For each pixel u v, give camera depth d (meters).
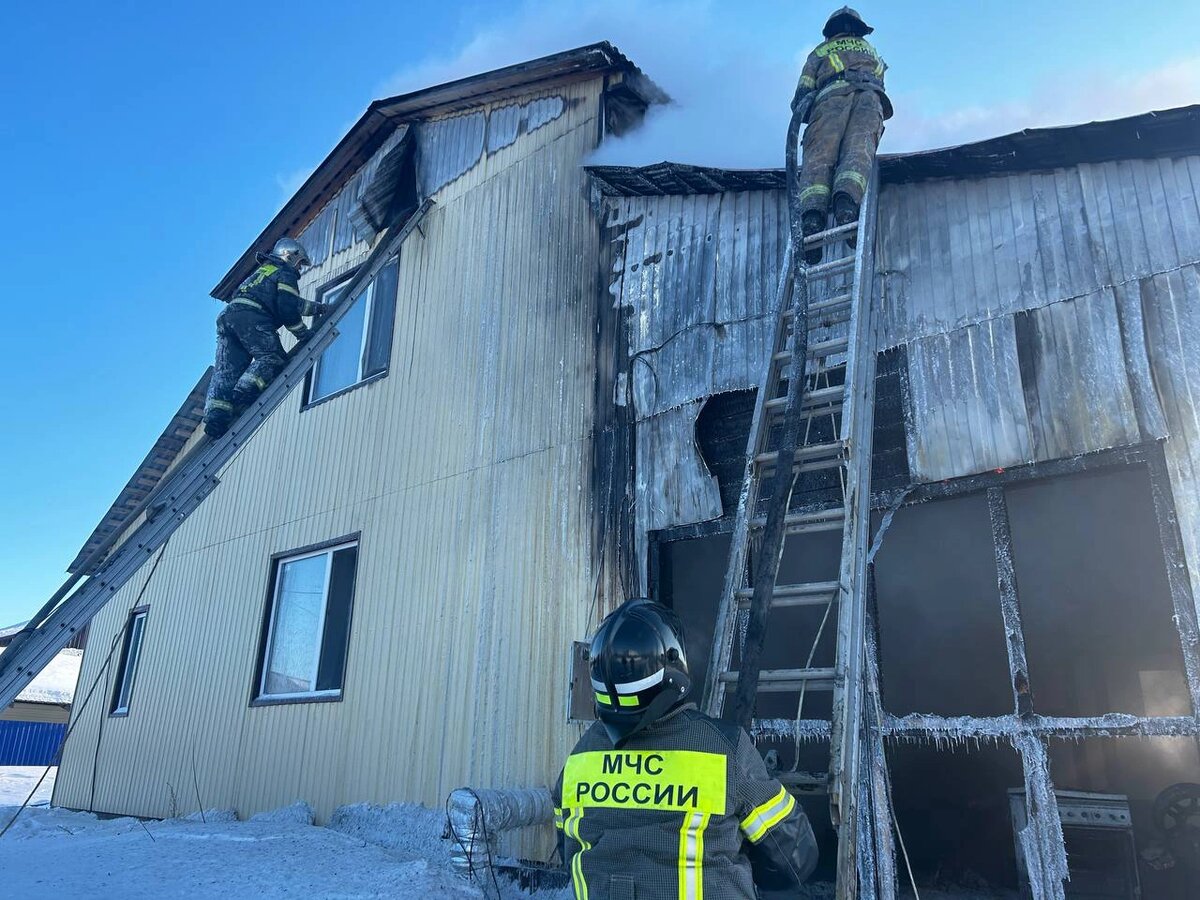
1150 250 3.88
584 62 7.04
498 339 6.97
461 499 6.71
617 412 5.77
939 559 7.38
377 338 8.40
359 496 7.74
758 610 3.34
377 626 7.03
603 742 2.19
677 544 5.87
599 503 5.65
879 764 3.92
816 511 4.61
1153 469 3.65
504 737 5.67
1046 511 6.34
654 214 6.12
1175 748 7.28
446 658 6.31
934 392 4.34
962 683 8.64
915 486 4.28
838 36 5.35
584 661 5.20
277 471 8.91
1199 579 3.44
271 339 6.09
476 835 4.72
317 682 7.48
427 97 8.34
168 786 8.60
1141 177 4.00
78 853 5.71
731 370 5.18
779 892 2.27
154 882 4.74
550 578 5.79
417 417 7.46
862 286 4.16
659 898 1.93
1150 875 4.46
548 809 5.15
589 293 6.34
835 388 4.04
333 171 9.59
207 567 9.39
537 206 7.13
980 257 4.39
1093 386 3.88
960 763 7.31
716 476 5.07
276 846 5.77
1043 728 3.62
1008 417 4.07
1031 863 3.55
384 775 6.42
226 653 8.55
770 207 5.42
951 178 4.62
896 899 3.80
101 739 9.97
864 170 4.59
